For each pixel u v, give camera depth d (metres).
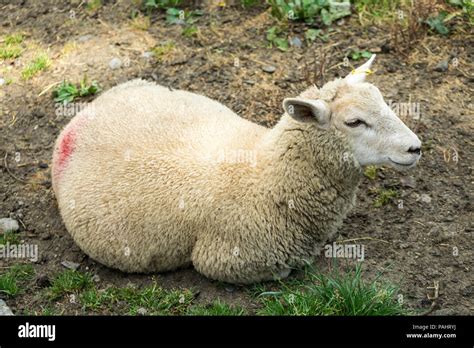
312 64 6.70
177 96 5.32
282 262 4.67
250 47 6.94
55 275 5.01
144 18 7.39
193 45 7.01
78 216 4.88
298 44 6.93
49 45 7.19
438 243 5.05
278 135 4.62
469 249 4.99
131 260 4.82
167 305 4.68
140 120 5.02
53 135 6.20
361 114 4.40
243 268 4.63
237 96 6.39
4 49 7.11
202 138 4.88
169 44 7.00
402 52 6.75
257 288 4.73
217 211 4.58
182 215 4.64
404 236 5.12
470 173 5.61
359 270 4.59
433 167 5.67
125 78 6.67
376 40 6.93
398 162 4.42
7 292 4.84
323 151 4.48
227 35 7.10
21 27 7.48
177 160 4.73
